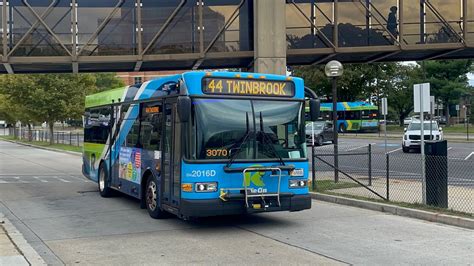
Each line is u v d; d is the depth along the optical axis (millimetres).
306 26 19891
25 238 8969
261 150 9461
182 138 9203
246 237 8953
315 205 12609
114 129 13828
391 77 68188
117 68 21766
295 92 9984
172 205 9703
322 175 18250
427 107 11594
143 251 7957
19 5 19469
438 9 19969
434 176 11273
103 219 10859
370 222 10359
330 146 36719
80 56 18688
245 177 9180
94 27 19766
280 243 8461
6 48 18344
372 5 19984
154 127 10922
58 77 44375
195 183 8953
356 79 61219
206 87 9234
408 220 10578
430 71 67812
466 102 73000
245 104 9469
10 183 18297
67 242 8656
